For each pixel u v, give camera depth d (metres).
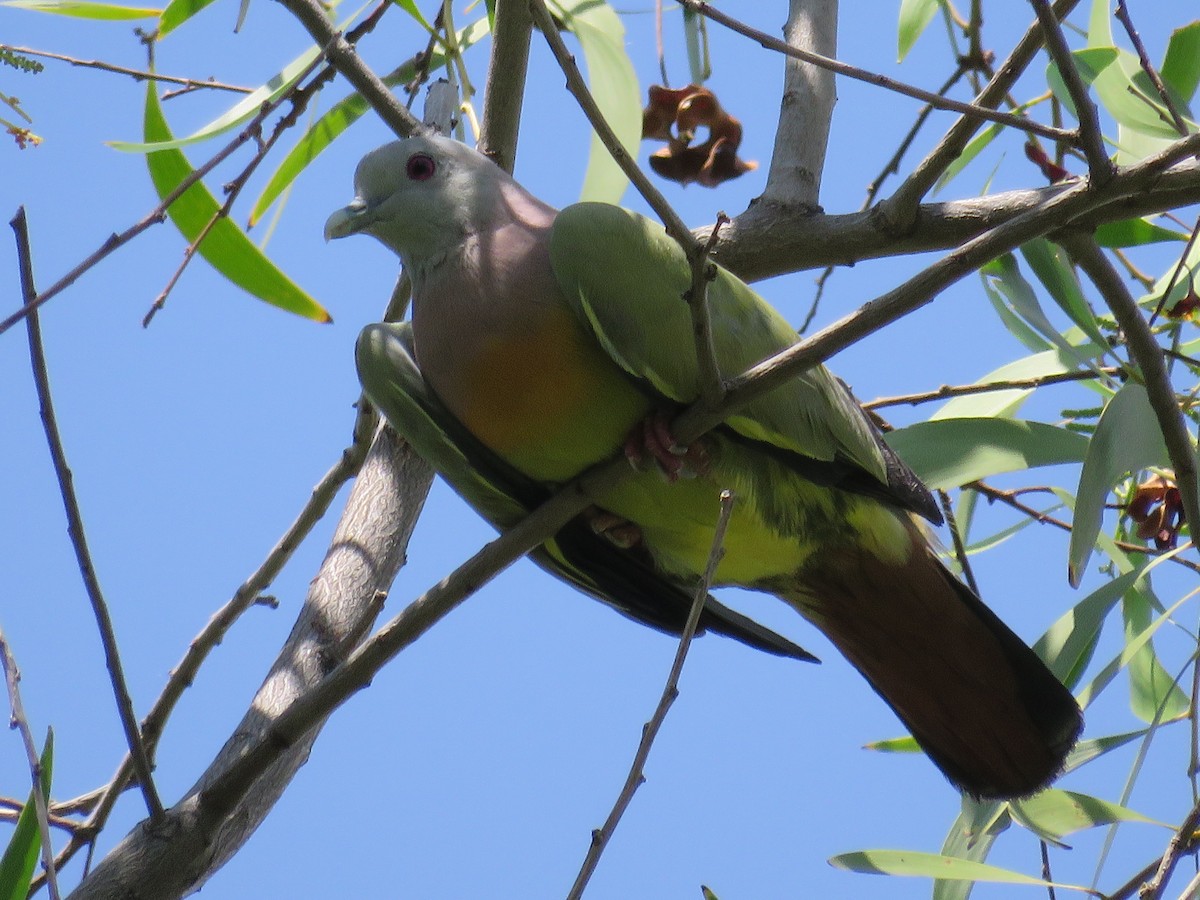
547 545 6.89
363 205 6.74
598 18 7.28
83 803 7.19
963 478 6.93
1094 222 6.07
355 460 7.60
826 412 6.23
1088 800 6.59
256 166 6.55
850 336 5.11
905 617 6.71
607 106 7.16
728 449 6.23
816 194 7.54
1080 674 6.95
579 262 6.01
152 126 7.86
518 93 7.30
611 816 4.25
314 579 7.03
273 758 5.61
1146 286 8.23
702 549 6.62
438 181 6.66
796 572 6.74
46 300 4.84
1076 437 6.96
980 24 7.94
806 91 7.81
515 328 6.18
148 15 8.04
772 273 7.41
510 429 6.29
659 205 4.64
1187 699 7.50
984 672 6.70
